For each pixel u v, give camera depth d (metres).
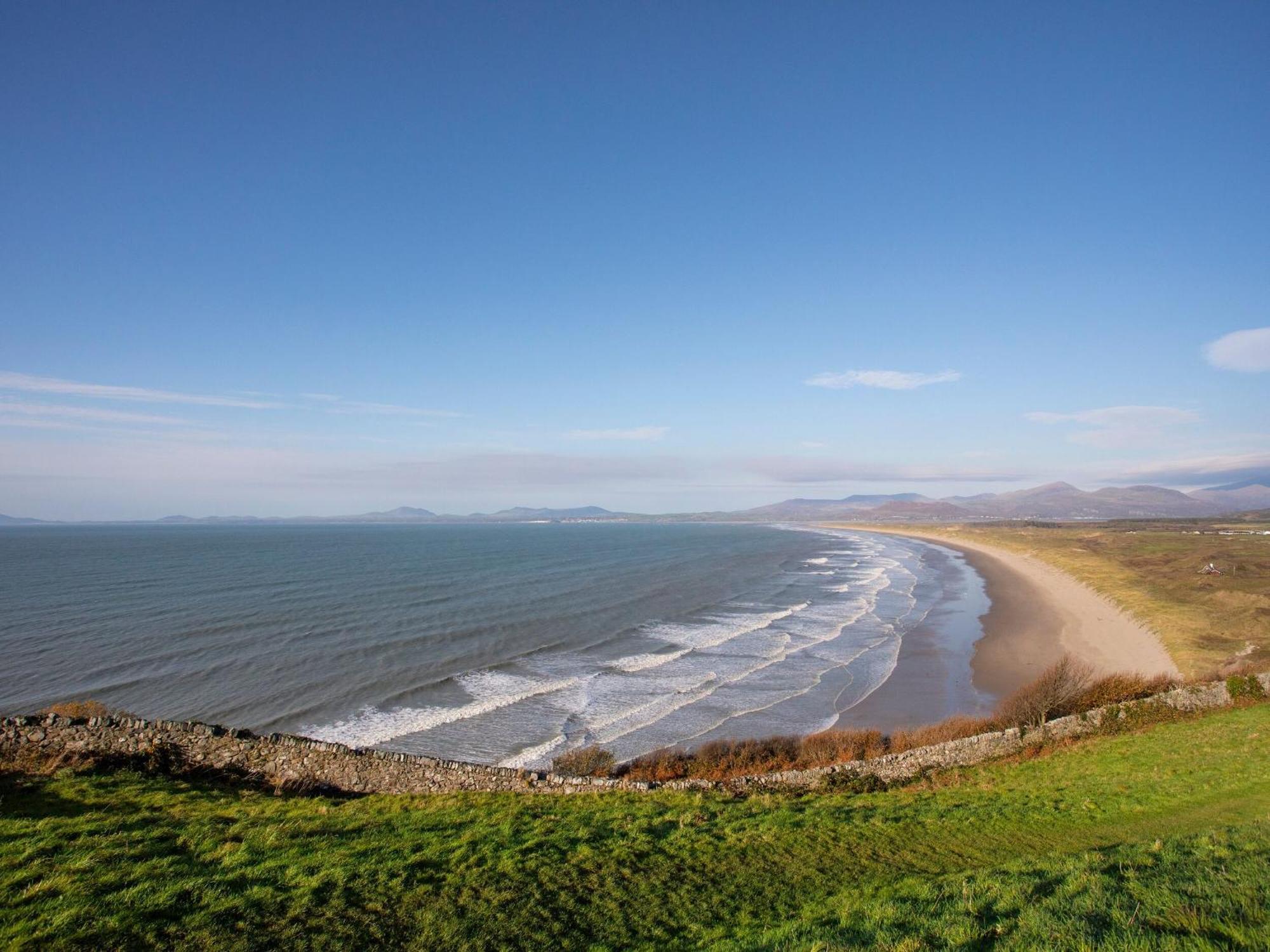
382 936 8.64
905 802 16.73
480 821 13.34
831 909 9.52
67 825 11.04
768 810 15.50
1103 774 18.31
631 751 27.14
